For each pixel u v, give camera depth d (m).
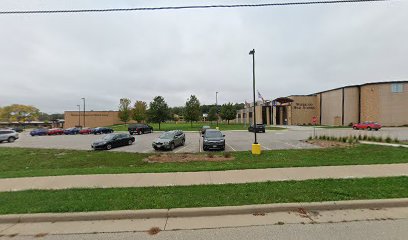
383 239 4.05
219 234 4.37
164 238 4.28
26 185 7.59
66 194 6.46
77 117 79.50
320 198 5.75
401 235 4.18
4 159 16.48
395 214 5.10
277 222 4.81
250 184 7.06
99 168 10.41
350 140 18.83
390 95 46.91
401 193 5.98
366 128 38.41
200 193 6.31
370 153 13.01
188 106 55.97
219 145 16.89
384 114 47.22
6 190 7.06
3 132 31.83
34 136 45.31
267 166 9.45
